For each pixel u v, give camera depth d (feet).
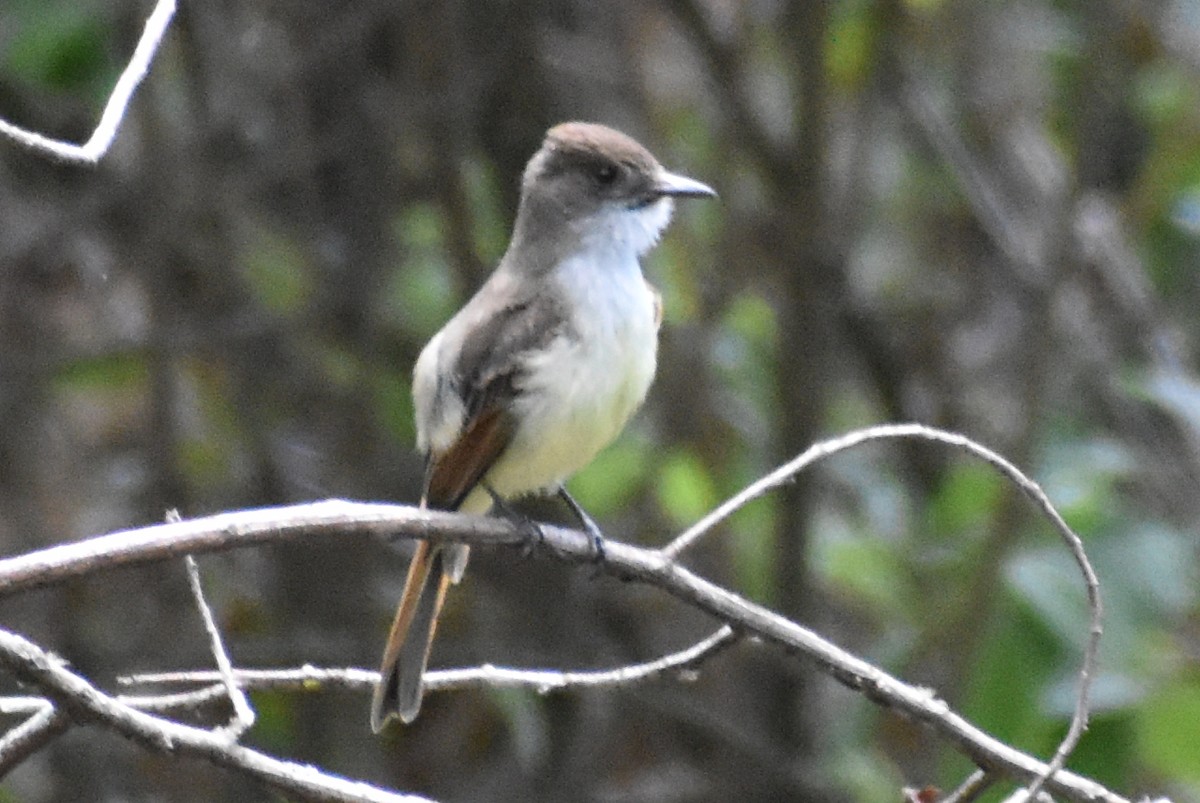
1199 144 40.78
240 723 19.35
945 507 37.83
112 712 18.84
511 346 25.77
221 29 43.27
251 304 42.22
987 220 43.04
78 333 44.27
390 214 42.83
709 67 41.29
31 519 43.47
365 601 42.55
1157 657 32.17
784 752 42.75
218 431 42.93
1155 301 42.34
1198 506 40.27
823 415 41.16
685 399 40.40
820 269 40.52
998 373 45.32
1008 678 31.68
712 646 21.81
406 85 41.65
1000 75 43.83
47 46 38.17
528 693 41.16
